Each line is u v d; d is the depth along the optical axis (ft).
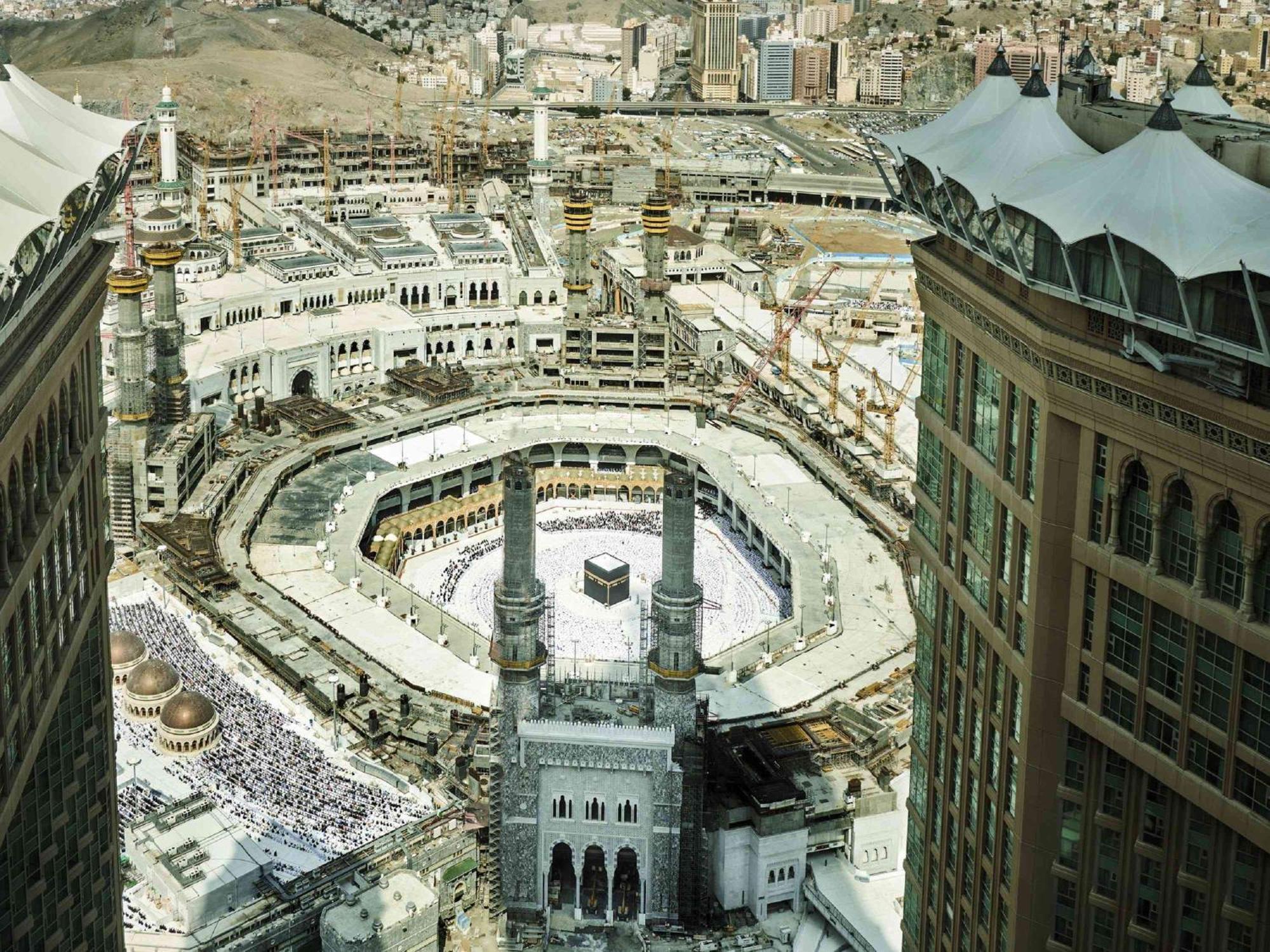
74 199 501.15
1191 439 400.06
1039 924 487.61
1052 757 471.62
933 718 565.53
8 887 518.78
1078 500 444.14
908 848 609.83
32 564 455.63
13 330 438.40
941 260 522.06
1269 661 388.16
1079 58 547.49
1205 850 426.10
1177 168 412.57
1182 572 415.44
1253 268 367.66
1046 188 442.91
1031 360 455.63
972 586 522.47
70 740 547.49
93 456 543.39
